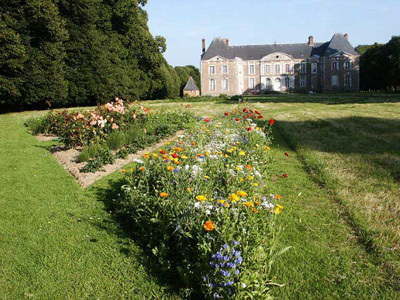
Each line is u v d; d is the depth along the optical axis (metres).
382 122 12.77
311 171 6.36
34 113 18.12
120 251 3.72
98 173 6.45
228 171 4.43
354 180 5.69
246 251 2.80
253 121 11.16
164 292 3.02
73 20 23.75
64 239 4.02
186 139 7.38
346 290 2.94
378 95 34.62
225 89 60.78
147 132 9.76
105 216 4.61
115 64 28.16
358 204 4.64
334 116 15.38
